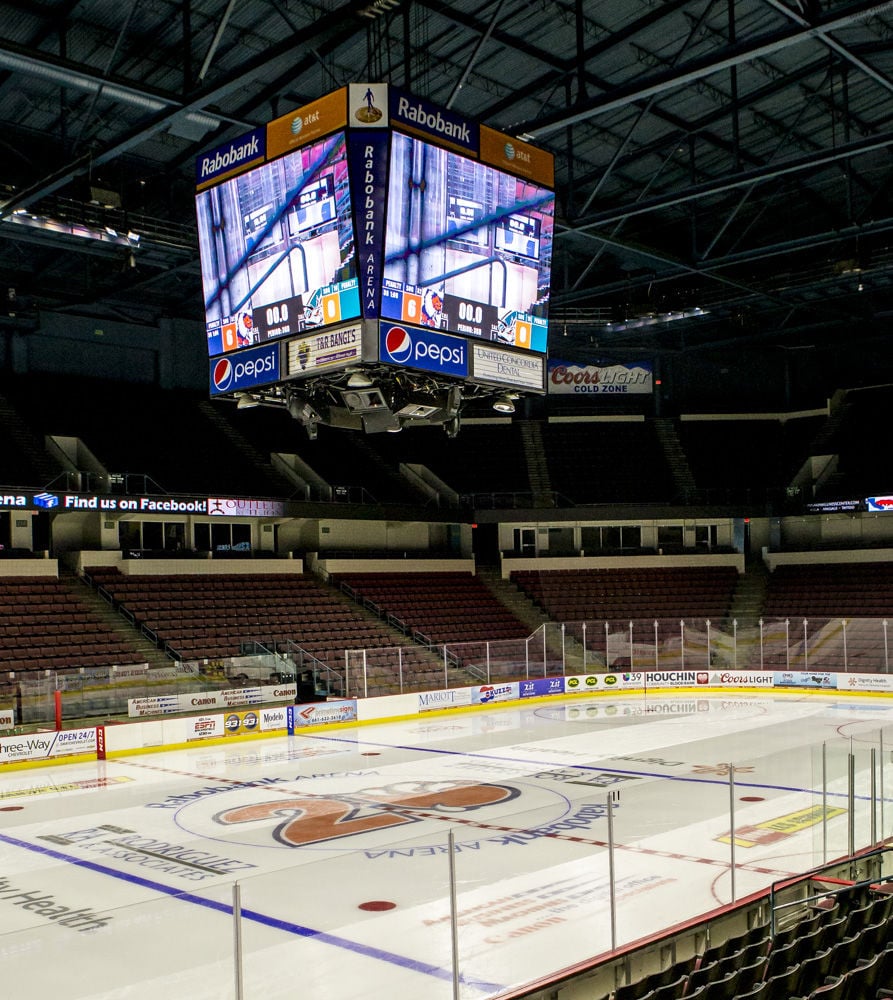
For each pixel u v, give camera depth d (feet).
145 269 114.11
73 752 80.43
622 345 160.97
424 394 52.13
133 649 100.17
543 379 55.26
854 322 141.90
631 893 39.55
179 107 67.46
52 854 51.65
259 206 51.29
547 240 55.26
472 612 130.31
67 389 133.59
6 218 85.81
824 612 132.87
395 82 82.12
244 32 74.95
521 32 77.56
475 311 51.47
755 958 28.78
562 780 67.31
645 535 152.15
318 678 99.09
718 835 46.57
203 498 114.62
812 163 79.25
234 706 92.68
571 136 91.50
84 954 21.33
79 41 74.69
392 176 47.39
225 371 53.31
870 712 99.50
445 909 28.45
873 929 30.48
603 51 75.77
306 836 54.03
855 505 136.46
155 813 61.00
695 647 120.78
